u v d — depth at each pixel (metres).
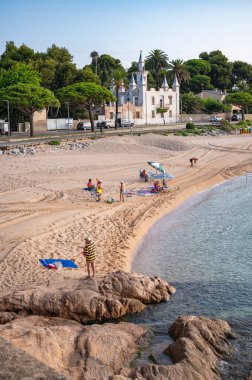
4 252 23.53
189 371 13.06
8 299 17.19
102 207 35.47
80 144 70.12
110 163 57.59
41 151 63.31
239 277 22.48
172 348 14.35
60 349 13.59
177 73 142.12
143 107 117.38
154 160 62.19
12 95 73.88
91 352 13.81
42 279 19.72
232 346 15.12
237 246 27.91
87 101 87.50
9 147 61.97
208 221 34.47
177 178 51.28
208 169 58.44
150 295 18.94
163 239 29.53
